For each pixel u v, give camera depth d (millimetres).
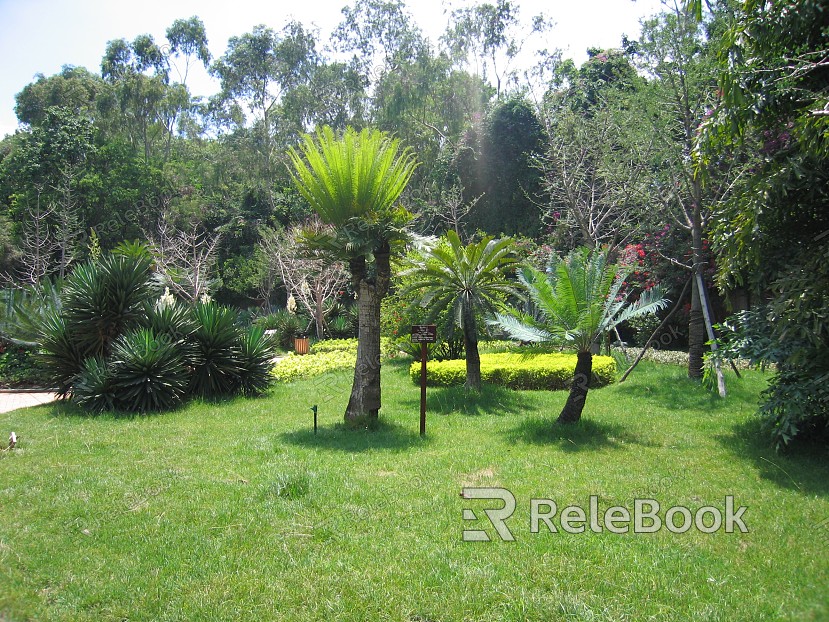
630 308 7809
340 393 11414
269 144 34375
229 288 28891
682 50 10469
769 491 5320
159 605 3545
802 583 3625
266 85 36438
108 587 3723
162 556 4145
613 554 4109
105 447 7082
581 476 5785
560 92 18172
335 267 21188
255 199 32719
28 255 23766
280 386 12367
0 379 12695
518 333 7910
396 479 5746
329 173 7945
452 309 10375
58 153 28156
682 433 7500
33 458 6570
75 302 10383
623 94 12633
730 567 3898
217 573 3906
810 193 6543
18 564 4027
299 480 5434
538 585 3723
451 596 3600
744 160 10016
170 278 20172
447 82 28953
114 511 4957
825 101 5957
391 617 3406
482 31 29359
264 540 4398
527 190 21859
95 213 28734
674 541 4324
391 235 7902
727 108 6941
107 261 11125
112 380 9477
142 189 29969
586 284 7762
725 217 7500
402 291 11141
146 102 33125
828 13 6285
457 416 8930
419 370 12078
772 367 11164
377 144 8094
